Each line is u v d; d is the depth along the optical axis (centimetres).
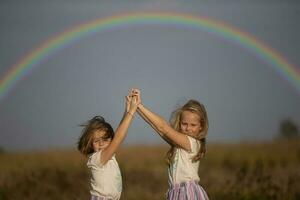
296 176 1620
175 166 738
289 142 3256
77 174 1930
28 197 1647
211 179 1888
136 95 732
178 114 750
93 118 752
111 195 734
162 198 1680
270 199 1433
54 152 2552
